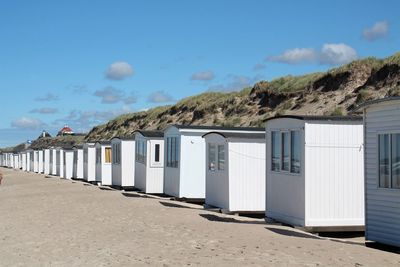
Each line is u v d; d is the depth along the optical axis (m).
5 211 21.69
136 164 30.39
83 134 104.38
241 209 19.33
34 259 11.75
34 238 14.56
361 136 15.34
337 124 15.21
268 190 17.22
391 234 12.54
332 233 15.21
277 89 46.28
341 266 10.19
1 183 43.38
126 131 71.81
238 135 19.89
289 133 15.91
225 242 12.86
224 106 52.97
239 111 49.09
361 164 15.31
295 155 15.58
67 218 18.52
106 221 17.38
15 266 11.12
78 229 15.88
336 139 15.20
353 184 15.24
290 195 15.81
